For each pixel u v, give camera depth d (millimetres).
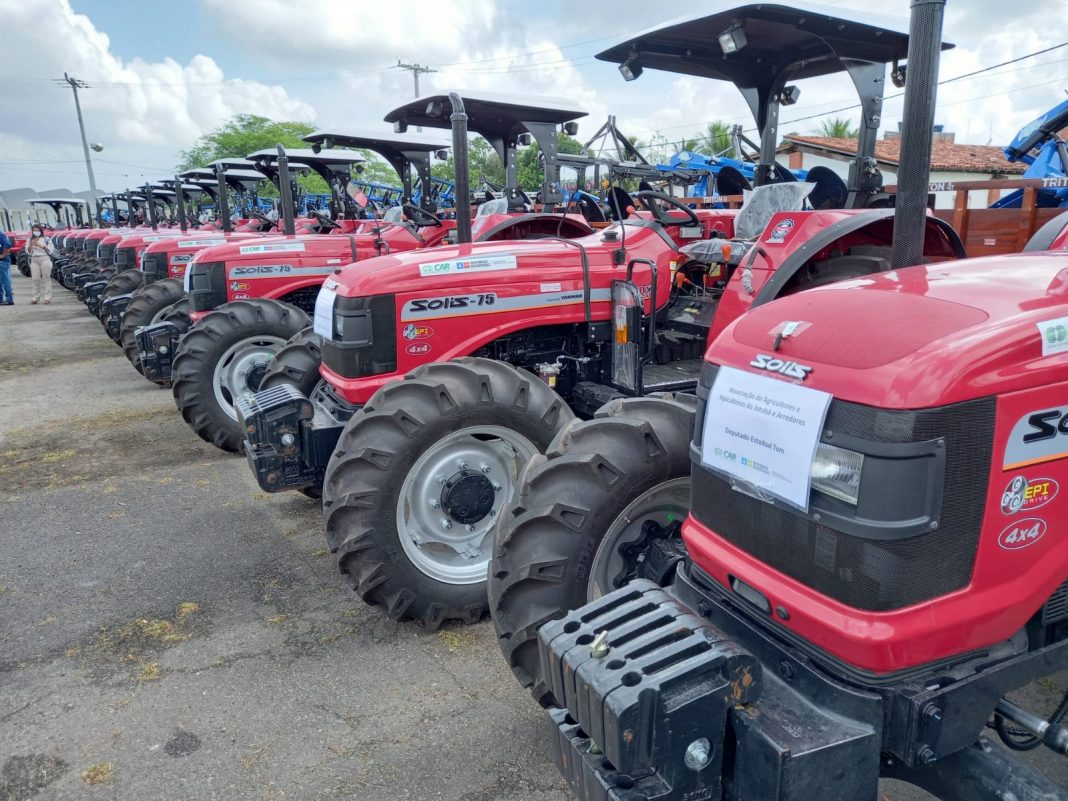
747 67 4020
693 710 1366
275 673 2812
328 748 2404
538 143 5195
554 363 3670
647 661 1410
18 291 18203
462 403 2938
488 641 3002
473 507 3074
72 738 2488
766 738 1376
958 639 1411
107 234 15250
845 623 1386
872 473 1318
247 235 9391
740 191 5895
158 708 2627
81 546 3949
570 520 2223
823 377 1412
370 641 3014
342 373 3414
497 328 3496
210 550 3875
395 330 3367
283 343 5328
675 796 1396
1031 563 1456
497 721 2514
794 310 1625
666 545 2248
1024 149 5656
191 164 40062
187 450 5582
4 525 4242
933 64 1780
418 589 2969
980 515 1373
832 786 1385
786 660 1526
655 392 3357
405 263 3395
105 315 9430
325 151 9344
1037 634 1572
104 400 7164
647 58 3893
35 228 15312
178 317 6562
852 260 3215
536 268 3518
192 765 2348
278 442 3451
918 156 1822
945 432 1306
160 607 3318
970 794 1498
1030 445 1394
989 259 1846
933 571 1360
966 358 1310
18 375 8367
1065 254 1878
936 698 1381
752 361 1576
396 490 2891
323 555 3789
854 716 1418
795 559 1487
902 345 1366
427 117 5332
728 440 1608
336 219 9422
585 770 1464
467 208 3689
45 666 2898
